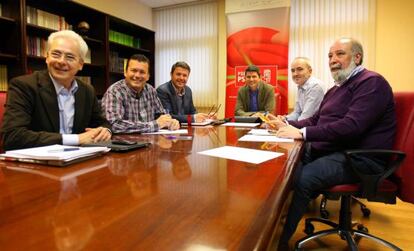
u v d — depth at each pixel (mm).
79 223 440
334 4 3867
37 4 3246
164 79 5059
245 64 4254
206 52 4715
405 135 1458
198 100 4812
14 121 1268
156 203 529
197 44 4770
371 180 1389
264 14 4117
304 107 2719
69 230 416
